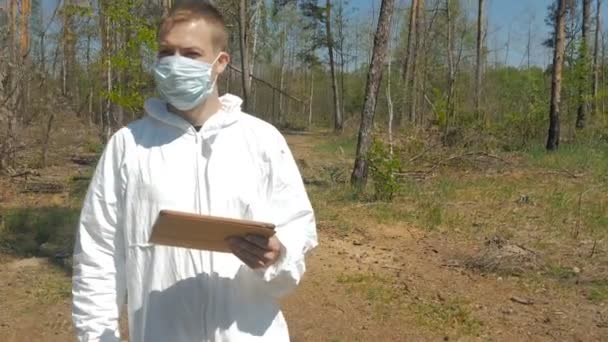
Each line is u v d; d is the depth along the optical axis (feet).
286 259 7.27
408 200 40.65
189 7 7.54
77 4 50.55
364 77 161.58
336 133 129.70
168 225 6.63
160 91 7.40
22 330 19.66
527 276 25.40
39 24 65.51
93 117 87.10
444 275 25.59
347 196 41.52
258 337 7.44
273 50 151.64
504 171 53.42
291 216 7.65
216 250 7.19
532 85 82.17
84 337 7.55
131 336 7.66
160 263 7.38
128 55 41.11
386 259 27.68
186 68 7.18
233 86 94.32
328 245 29.35
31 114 56.59
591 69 81.46
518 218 35.55
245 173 7.48
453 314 21.31
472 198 41.60
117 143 7.62
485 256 26.89
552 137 64.39
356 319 20.77
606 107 87.25
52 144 58.23
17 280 23.68
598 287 24.03
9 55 49.96
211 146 7.42
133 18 40.75
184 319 7.33
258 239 6.91
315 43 139.95
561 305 22.41
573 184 46.52
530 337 19.74
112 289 7.66
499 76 117.29
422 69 108.47
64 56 72.23
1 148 47.57
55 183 44.32
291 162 7.85
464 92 111.55
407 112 93.56
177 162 7.40
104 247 7.64
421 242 30.78
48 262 25.67
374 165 40.78
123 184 7.51
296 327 20.08
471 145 60.44
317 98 182.60
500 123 73.82
